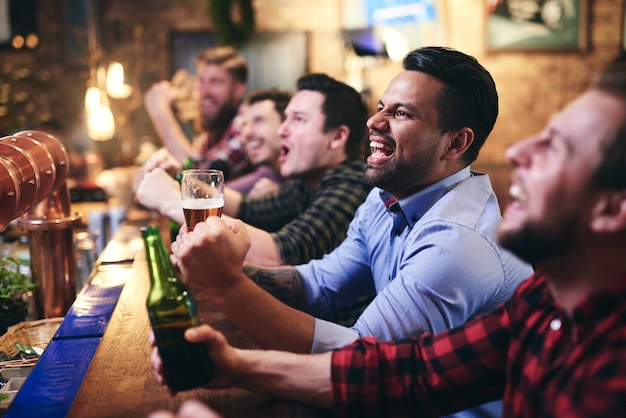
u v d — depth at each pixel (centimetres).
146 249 108
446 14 626
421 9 623
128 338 138
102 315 159
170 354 104
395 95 146
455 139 145
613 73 74
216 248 112
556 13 629
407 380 106
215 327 144
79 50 621
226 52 418
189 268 113
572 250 77
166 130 412
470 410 142
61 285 186
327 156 233
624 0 628
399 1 621
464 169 148
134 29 625
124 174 410
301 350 120
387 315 130
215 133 427
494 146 651
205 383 104
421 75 144
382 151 148
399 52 594
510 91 640
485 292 133
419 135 143
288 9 625
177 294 106
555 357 82
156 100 413
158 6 625
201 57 423
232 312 117
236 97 422
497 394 104
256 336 119
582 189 74
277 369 107
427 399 105
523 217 79
